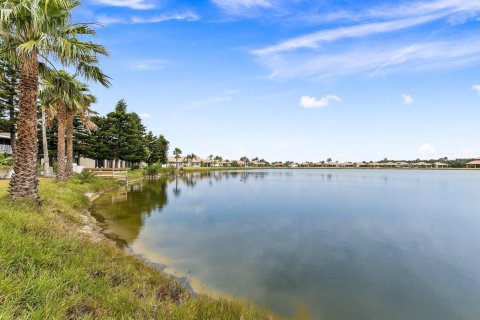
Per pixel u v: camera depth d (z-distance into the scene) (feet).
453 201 91.09
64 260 19.11
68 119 82.89
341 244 40.52
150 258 31.27
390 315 21.76
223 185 148.05
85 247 23.34
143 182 143.33
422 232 48.62
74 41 36.11
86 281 16.85
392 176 293.02
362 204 81.61
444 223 56.59
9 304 11.71
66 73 70.08
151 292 18.84
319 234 46.19
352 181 198.18
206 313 17.29
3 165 83.10
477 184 174.19
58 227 27.27
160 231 43.37
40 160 138.62
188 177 225.97
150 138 249.75
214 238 41.42
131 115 153.48
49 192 51.16
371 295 24.86
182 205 72.38
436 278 28.81
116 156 150.10
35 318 11.56
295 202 84.12
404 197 101.50
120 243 35.81
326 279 27.99
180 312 16.12
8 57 36.99
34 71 36.32
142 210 60.85
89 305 14.44
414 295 25.05
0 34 32.35
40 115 114.21
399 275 29.45
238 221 54.90
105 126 148.56
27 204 33.09
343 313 21.79
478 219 60.85
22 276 14.69
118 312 14.67
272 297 23.84
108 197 78.38
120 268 21.38
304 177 256.32
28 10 31.30
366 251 37.37
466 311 22.48
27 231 22.02
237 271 28.99
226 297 23.25
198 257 32.58
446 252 37.40
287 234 45.57
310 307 22.44
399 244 40.96
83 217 43.98
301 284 26.58
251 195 102.01
